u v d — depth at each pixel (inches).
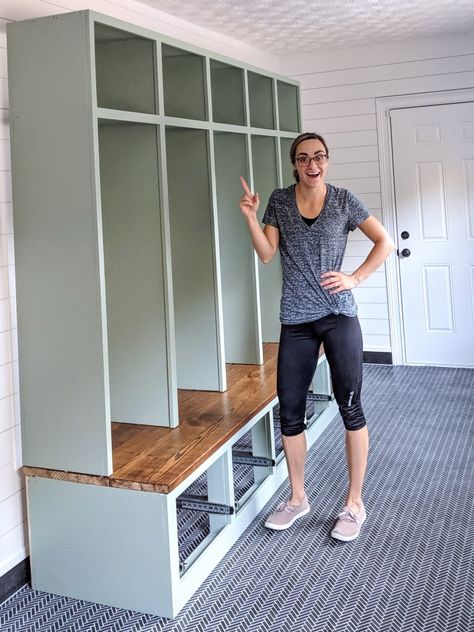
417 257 215.8
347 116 217.6
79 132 92.7
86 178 92.9
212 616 92.0
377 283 221.6
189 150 132.0
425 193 212.4
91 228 93.3
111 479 93.7
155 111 110.0
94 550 96.7
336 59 216.4
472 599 91.7
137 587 94.2
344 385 107.5
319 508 121.8
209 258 132.5
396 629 86.1
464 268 210.8
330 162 221.3
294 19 173.8
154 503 91.8
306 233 105.7
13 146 97.1
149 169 111.0
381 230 107.3
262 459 129.9
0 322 99.1
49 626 91.9
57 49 93.0
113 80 112.7
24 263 98.0
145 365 115.3
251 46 202.7
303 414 114.9
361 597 93.7
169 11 157.5
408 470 137.1
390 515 117.8
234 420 116.5
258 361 154.1
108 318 117.1
